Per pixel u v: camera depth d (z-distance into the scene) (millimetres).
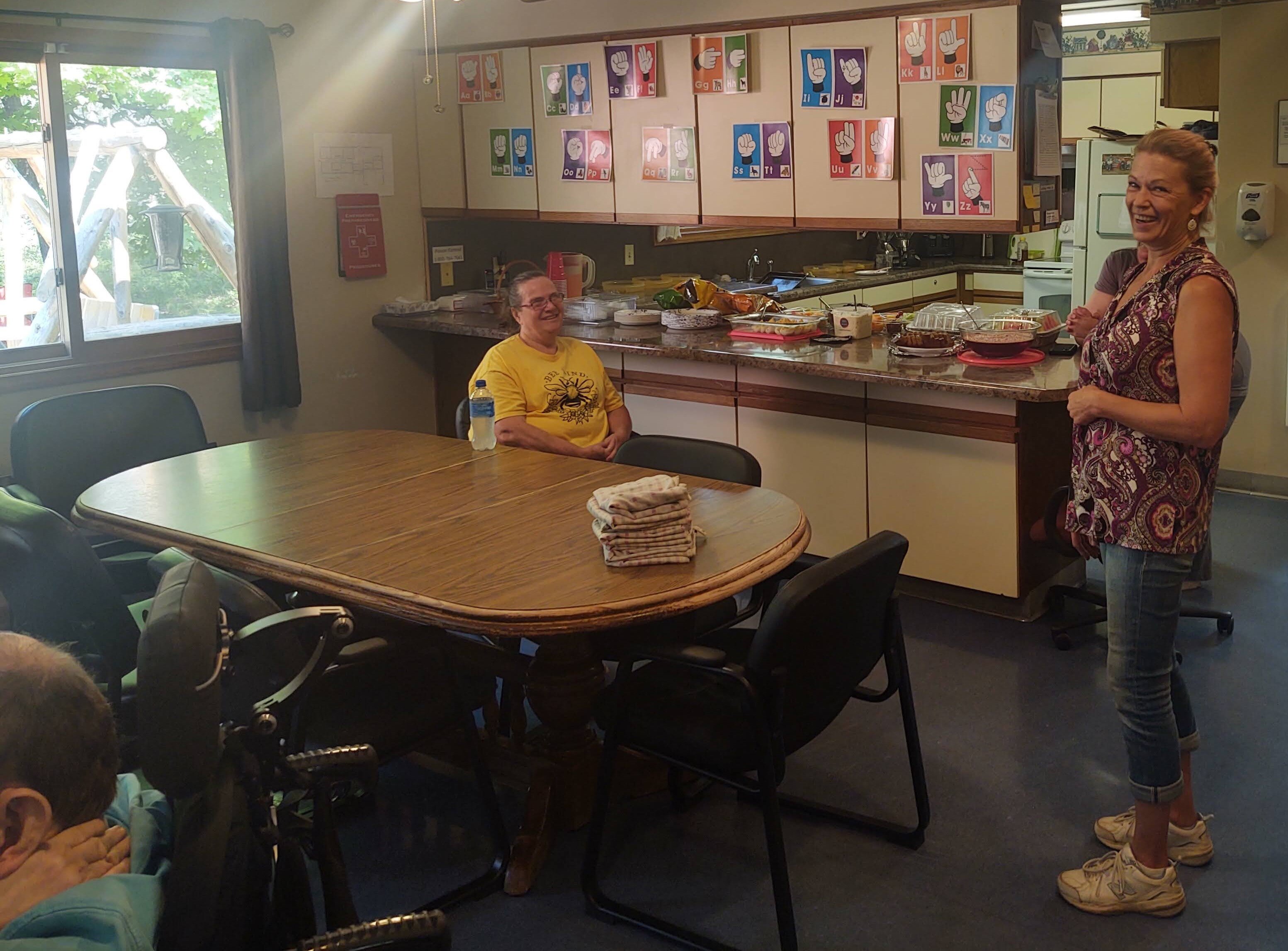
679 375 4492
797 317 4555
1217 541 4574
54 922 1040
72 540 2256
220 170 4758
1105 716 3172
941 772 2902
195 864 1157
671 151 4590
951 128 3891
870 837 2637
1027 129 3816
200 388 4750
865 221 4164
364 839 2686
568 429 3689
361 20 5039
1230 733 3041
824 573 2070
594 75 4727
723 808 2789
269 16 4719
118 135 4414
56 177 4203
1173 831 2475
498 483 2949
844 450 4086
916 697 3324
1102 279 3449
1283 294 4949
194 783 1175
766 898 2418
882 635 2383
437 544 2465
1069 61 7820
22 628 2436
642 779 2811
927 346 4016
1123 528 2166
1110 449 2188
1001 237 7875
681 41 4438
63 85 4227
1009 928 2295
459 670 2498
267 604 2080
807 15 4117
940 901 2389
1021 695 3316
